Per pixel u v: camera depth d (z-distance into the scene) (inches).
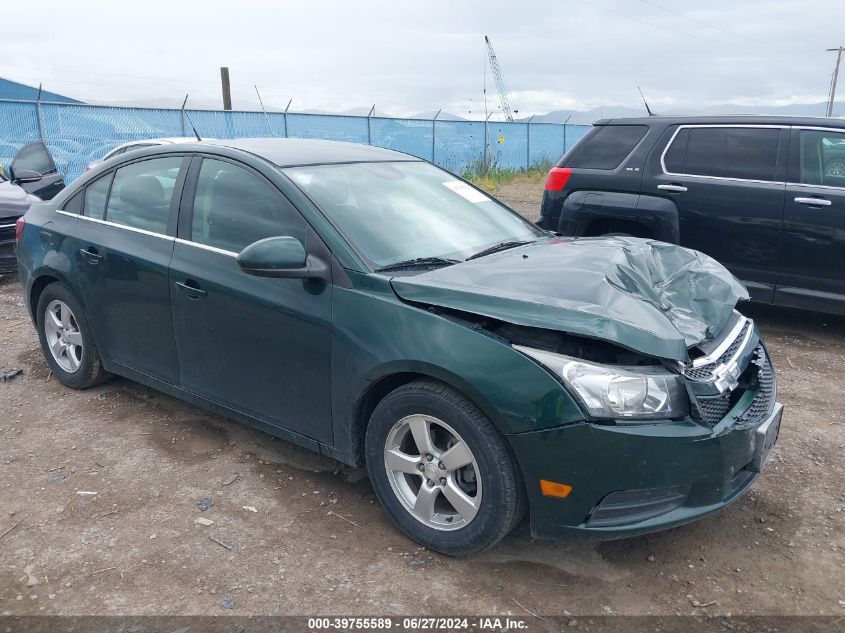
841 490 143.4
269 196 139.9
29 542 123.9
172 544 123.4
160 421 171.8
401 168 165.6
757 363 125.8
